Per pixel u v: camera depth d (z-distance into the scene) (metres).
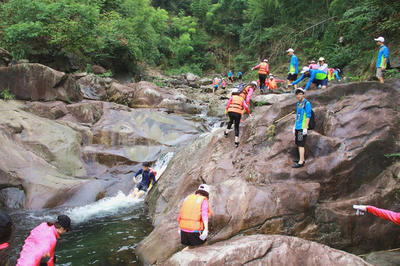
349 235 4.56
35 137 8.36
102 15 19.05
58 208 7.01
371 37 13.31
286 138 5.69
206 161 6.82
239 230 4.42
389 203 4.77
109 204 7.38
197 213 3.74
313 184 4.80
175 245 4.42
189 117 12.43
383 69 7.37
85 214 6.61
